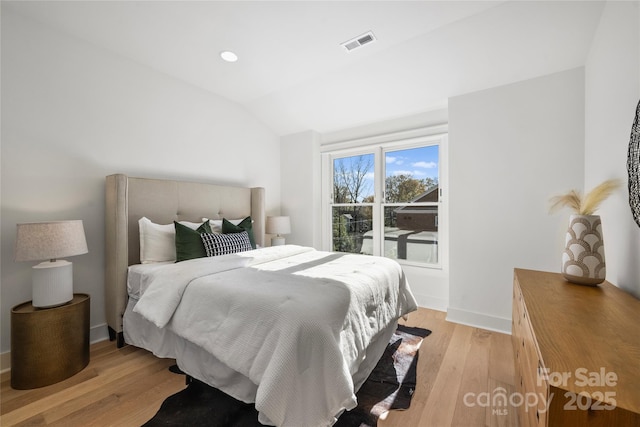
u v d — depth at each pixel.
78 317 1.80
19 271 1.88
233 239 2.52
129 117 2.49
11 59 1.87
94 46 2.27
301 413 1.09
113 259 2.15
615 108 1.50
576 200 1.51
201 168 3.08
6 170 1.85
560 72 2.20
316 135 3.91
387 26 2.07
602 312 1.01
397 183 3.42
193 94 2.99
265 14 1.95
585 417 0.56
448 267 2.76
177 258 2.24
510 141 2.41
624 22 1.40
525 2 1.80
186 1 1.82
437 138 3.08
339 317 1.32
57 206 2.07
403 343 2.21
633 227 1.23
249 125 3.65
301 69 2.69
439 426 1.35
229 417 1.39
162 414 1.41
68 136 2.12
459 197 2.65
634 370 0.64
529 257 2.35
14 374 1.61
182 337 1.57
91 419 1.38
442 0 1.81
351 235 3.82
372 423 1.36
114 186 2.15
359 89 2.92
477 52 2.22
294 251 2.62
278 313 1.23
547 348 0.74
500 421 1.38
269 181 3.96
